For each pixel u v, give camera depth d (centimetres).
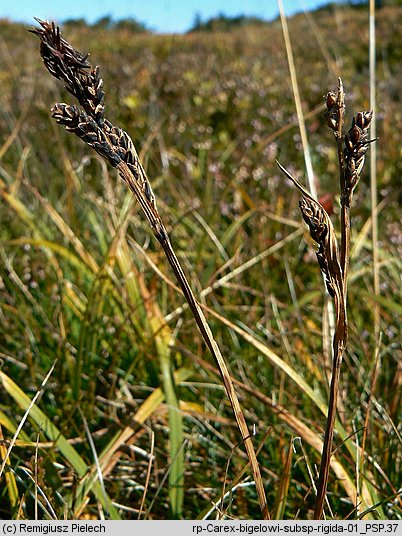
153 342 31
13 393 24
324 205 39
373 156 30
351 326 33
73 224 40
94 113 11
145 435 29
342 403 27
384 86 77
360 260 41
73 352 33
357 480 20
